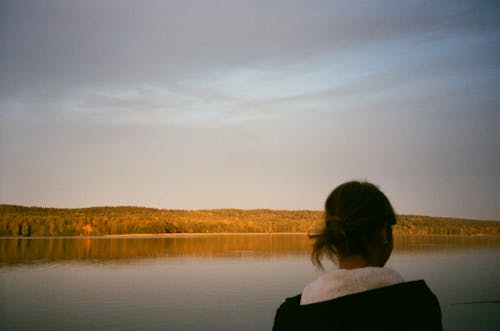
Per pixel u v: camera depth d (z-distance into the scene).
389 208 1.38
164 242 137.25
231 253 93.62
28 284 47.75
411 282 1.26
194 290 44.41
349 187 1.41
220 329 28.28
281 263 72.06
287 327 1.35
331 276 1.33
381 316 1.20
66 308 35.00
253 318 31.53
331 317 1.25
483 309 35.75
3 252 88.50
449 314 33.88
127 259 78.00
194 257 83.06
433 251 103.88
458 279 54.41
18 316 31.78
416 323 1.19
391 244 1.39
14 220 159.12
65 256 83.00
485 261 78.06
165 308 35.06
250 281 51.09
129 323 29.91
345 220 1.35
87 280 51.28
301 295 1.44
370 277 1.27
